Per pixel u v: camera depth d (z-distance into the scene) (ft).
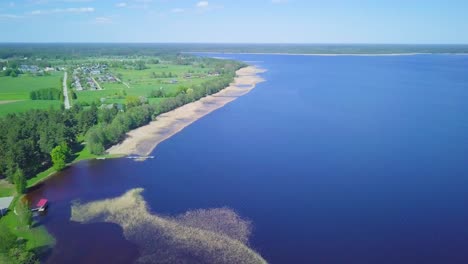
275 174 344.28
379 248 233.14
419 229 252.83
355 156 385.29
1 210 276.62
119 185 329.93
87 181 340.39
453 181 323.16
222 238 245.45
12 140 363.15
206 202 293.84
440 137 444.55
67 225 265.75
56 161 361.51
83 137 463.42
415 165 358.43
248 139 450.30
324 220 265.13
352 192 306.14
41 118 467.11
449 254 226.99
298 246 236.02
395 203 286.87
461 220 262.88
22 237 249.96
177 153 407.44
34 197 308.81
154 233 253.03
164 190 317.22
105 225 264.72
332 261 221.66
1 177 343.26
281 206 285.02
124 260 226.17
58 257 229.86
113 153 411.54
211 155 398.62
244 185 322.96
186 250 233.76
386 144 421.18
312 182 325.62
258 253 229.66
